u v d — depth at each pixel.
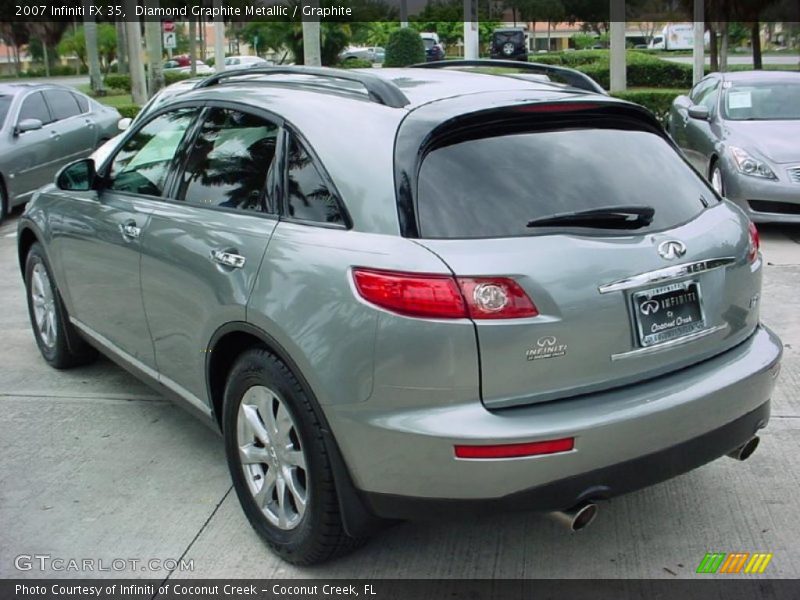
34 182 10.89
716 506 3.92
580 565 3.51
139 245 4.16
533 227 3.05
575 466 2.94
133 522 3.85
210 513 3.92
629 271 3.06
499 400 2.93
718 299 3.36
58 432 4.75
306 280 3.15
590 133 3.48
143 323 4.28
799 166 8.76
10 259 8.79
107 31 55.03
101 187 4.73
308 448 3.21
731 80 10.51
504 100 3.36
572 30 73.75
